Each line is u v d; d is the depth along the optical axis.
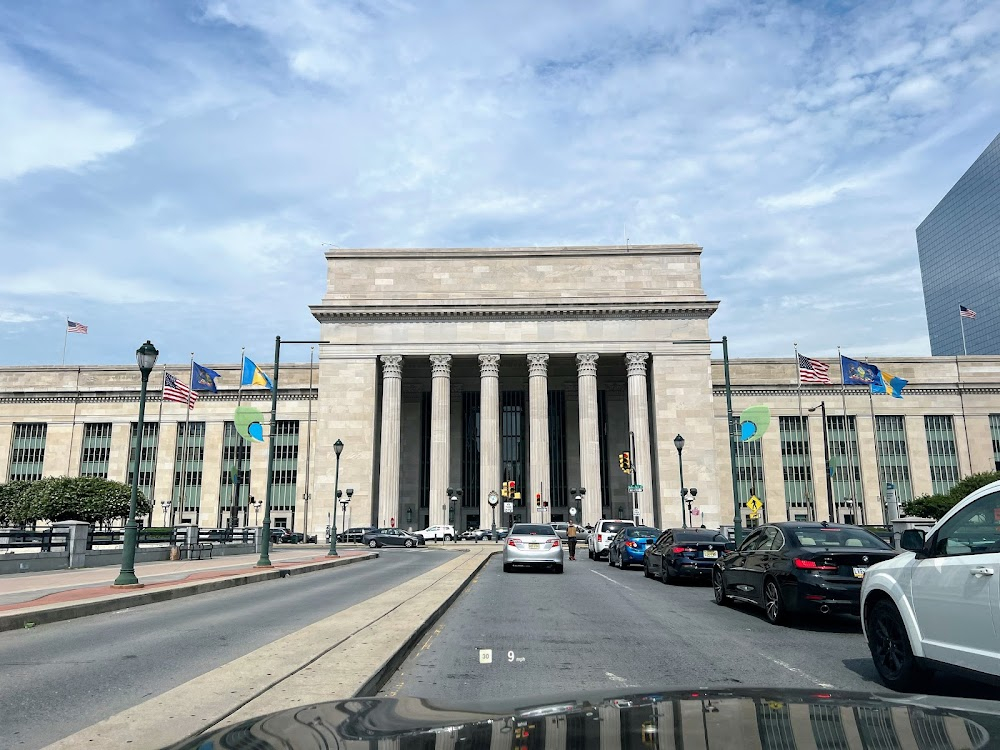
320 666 6.99
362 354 69.94
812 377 54.62
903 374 78.88
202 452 79.38
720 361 79.62
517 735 1.58
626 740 1.48
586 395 68.69
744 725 1.56
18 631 11.21
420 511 76.44
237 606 14.66
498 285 71.75
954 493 51.94
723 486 76.88
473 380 79.75
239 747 1.73
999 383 78.19
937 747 1.37
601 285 71.56
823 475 76.69
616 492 76.38
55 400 81.12
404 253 72.50
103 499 56.44
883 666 7.33
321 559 31.89
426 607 12.10
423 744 1.59
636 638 10.34
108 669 8.07
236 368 81.31
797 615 12.41
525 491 77.56
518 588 18.39
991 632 5.82
